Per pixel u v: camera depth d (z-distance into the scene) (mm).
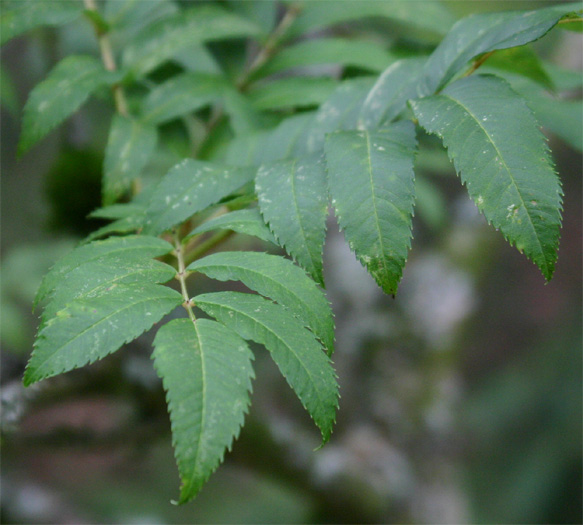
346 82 780
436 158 1083
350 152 691
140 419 1163
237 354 641
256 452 1279
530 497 2162
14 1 823
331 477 1311
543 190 666
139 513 1984
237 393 631
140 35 882
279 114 909
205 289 1388
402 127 704
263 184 703
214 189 727
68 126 1123
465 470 2105
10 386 1014
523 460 2287
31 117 788
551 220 662
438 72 741
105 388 1102
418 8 915
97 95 874
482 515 2076
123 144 812
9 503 1606
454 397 1430
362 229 675
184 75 881
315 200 692
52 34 1137
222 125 922
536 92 816
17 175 1278
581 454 2211
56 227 1083
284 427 1363
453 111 691
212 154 896
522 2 1469
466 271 1396
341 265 1389
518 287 2906
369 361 1356
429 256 1423
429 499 1369
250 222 702
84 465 2064
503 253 2898
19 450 1315
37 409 1054
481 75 708
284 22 977
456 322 1363
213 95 873
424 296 1371
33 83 1175
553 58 1153
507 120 681
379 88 761
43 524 1638
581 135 785
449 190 1604
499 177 670
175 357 635
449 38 747
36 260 1248
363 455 1359
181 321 650
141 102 892
